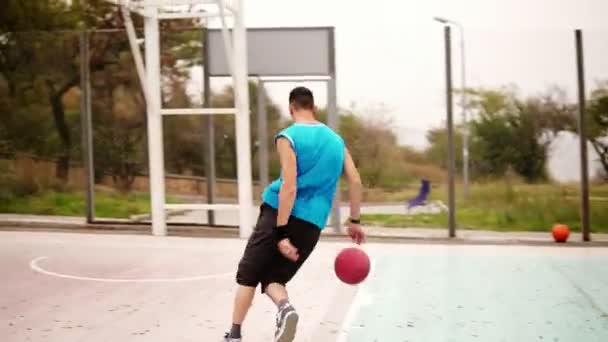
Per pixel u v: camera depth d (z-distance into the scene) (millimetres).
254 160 11266
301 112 4320
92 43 11562
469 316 5711
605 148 10328
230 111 10461
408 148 10922
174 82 11125
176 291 6590
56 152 11852
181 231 10969
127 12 9938
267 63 10695
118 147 11648
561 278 7402
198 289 6688
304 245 4137
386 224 10984
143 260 8383
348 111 10938
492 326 5391
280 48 10641
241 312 4234
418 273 7684
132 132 11562
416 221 10906
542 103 10586
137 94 11477
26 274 7430
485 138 10852
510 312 5855
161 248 9375
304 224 4105
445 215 10867
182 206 10680
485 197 10914
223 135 11336
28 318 5527
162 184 10680
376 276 7492
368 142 10977
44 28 13312
